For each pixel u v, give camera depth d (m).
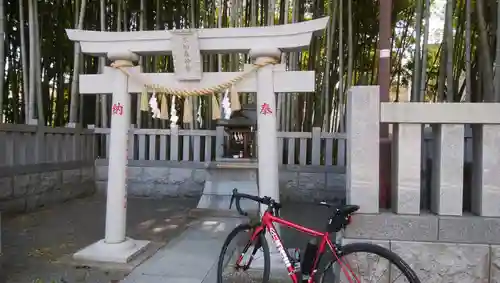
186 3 7.82
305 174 6.71
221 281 3.06
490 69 5.30
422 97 5.78
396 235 2.71
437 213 2.73
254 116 5.75
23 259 3.67
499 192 2.65
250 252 3.18
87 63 7.64
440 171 2.71
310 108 7.58
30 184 5.81
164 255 3.81
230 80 3.59
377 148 2.73
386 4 3.21
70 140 6.79
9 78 7.24
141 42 3.70
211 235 4.52
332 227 2.62
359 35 7.75
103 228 4.88
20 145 5.64
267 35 3.48
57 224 5.06
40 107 6.13
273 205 2.96
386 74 3.19
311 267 2.68
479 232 2.65
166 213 5.88
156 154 7.41
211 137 7.19
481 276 2.64
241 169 5.86
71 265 3.52
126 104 3.81
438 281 2.67
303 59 8.47
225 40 3.55
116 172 3.77
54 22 7.46
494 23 5.82
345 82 7.83
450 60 5.59
